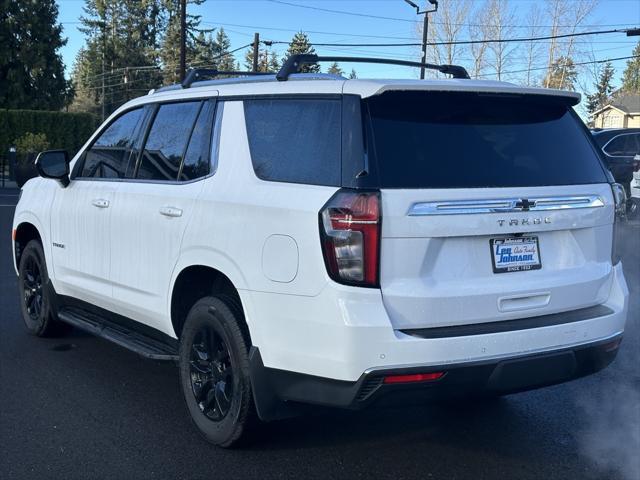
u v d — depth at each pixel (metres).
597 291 4.14
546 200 3.88
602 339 4.01
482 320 3.69
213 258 4.11
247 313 3.87
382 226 3.44
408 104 3.76
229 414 4.12
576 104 4.32
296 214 3.62
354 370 3.42
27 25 45.00
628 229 14.44
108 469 4.05
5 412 4.86
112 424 4.68
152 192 4.73
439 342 3.46
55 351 6.23
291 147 3.89
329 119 3.75
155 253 4.64
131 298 4.95
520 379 3.70
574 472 4.06
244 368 3.96
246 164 4.11
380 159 3.56
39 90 46.16
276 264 3.69
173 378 5.59
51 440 4.43
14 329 6.91
